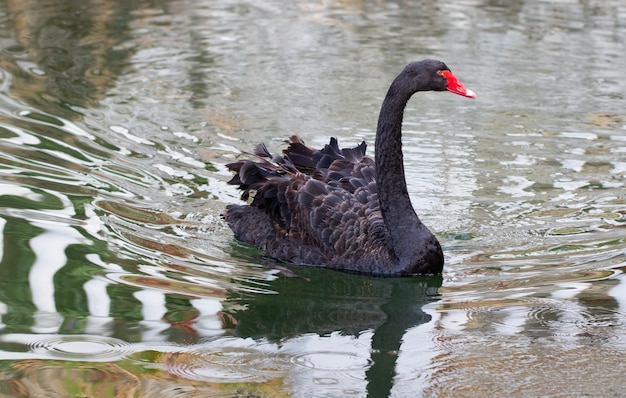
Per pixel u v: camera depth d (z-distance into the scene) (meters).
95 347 8.56
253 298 9.93
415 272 10.62
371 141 14.84
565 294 9.89
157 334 8.89
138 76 17.36
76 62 17.86
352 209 11.09
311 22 21.66
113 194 12.37
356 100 16.69
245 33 20.55
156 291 9.84
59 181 12.61
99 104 15.80
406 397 7.82
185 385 7.93
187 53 18.98
